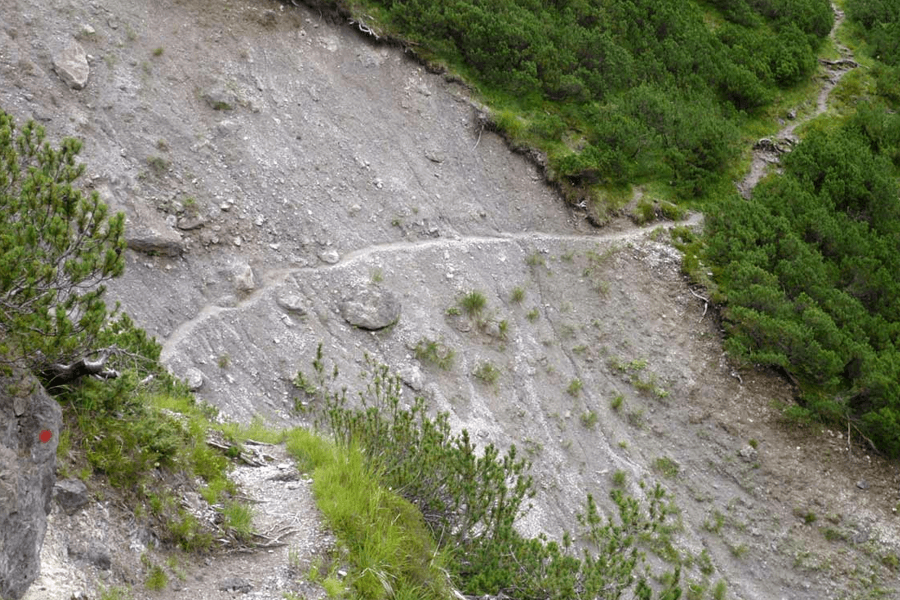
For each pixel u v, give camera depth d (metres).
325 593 7.71
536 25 33.59
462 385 22.73
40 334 7.18
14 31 24.06
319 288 23.36
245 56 27.59
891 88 41.69
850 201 33.62
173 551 7.64
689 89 36.34
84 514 7.19
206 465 9.00
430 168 28.09
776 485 23.30
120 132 23.67
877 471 24.31
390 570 8.26
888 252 31.20
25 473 6.21
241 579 7.62
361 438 10.51
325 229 24.81
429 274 25.09
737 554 21.56
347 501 8.80
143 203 22.31
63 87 23.70
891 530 23.03
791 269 28.28
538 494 20.69
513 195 28.55
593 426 23.23
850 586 21.66
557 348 24.86
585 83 33.03
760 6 44.75
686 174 31.73
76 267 7.54
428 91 30.05
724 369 25.64
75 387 7.99
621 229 28.86
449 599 8.48
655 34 38.72
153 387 11.48
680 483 22.78
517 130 29.80
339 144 27.14
